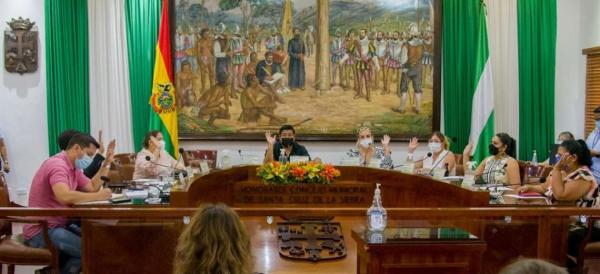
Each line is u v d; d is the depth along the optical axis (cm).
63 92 773
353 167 503
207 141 806
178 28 791
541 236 333
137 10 780
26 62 772
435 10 791
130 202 411
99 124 791
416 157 808
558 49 816
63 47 771
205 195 456
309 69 798
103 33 783
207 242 189
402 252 266
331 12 795
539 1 795
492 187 498
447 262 269
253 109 801
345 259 345
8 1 769
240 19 793
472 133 771
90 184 447
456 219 325
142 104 786
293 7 793
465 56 794
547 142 805
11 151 780
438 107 801
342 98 802
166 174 573
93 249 335
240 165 510
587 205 427
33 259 371
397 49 798
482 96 762
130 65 782
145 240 333
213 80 796
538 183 561
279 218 355
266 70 796
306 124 804
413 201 483
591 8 790
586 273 345
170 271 333
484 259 330
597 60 778
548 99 800
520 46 798
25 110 781
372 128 804
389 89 802
